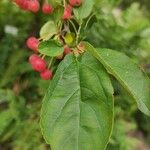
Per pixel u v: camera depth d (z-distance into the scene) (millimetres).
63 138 137
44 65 166
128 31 302
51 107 141
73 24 165
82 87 143
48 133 138
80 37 162
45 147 313
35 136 306
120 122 323
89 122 138
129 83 143
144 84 143
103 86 142
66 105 141
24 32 366
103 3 280
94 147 135
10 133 300
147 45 304
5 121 286
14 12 368
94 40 281
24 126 302
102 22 280
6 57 371
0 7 366
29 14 340
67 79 145
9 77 343
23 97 326
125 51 298
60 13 163
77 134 137
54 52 152
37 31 341
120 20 324
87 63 147
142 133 546
